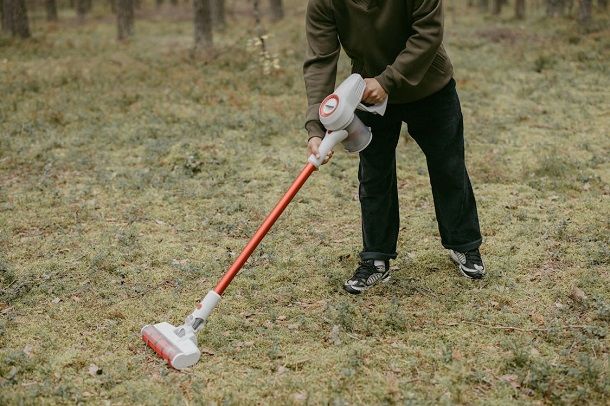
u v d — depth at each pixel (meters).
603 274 4.00
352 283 3.88
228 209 5.20
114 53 14.06
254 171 6.11
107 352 3.31
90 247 4.56
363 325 3.48
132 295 3.91
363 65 3.57
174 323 3.61
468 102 8.68
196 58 12.22
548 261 4.22
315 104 3.48
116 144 6.95
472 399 2.89
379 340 3.37
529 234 4.62
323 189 5.65
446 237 3.95
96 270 4.20
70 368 3.16
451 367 3.09
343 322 3.50
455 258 4.07
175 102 8.77
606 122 7.57
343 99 3.26
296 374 3.10
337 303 3.75
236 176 5.98
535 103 8.58
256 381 3.04
